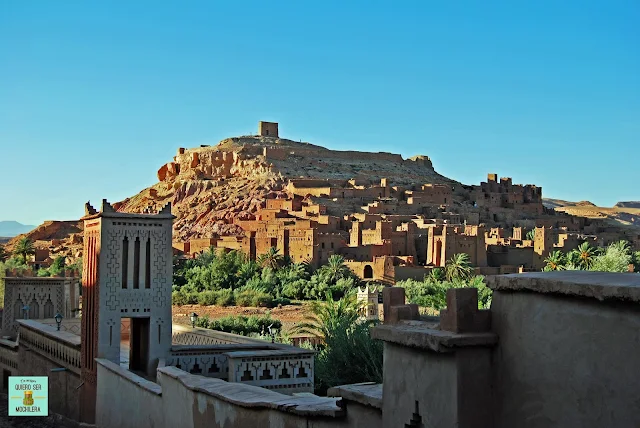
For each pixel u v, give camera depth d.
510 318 7.00
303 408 9.98
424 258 125.44
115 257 20.20
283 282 100.81
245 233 135.12
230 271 103.19
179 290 93.75
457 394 7.05
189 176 187.50
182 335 26.30
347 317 31.17
